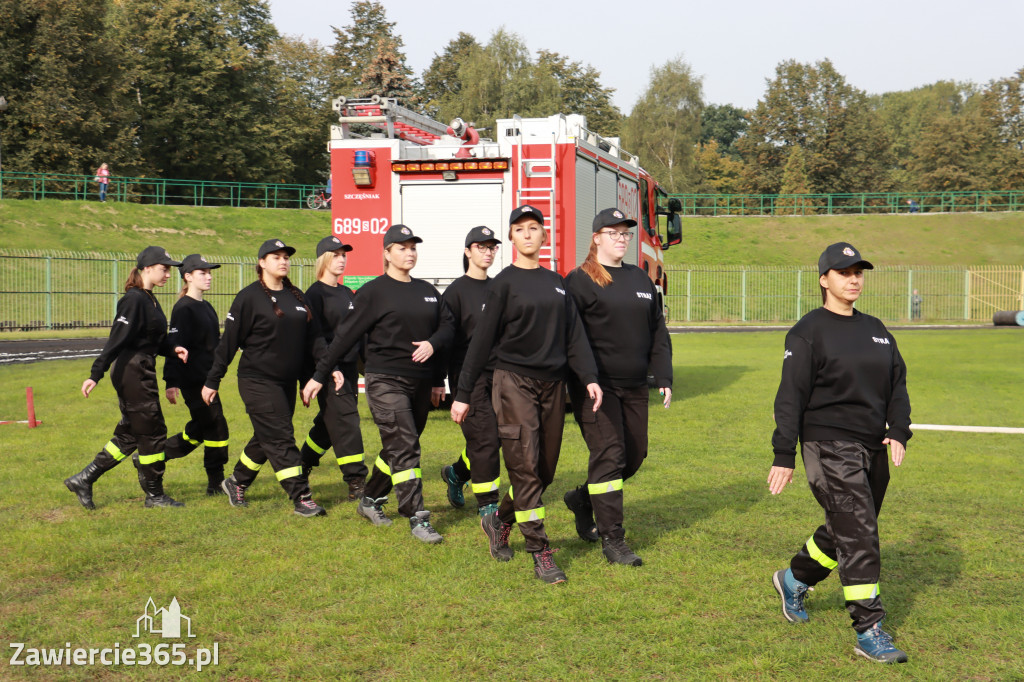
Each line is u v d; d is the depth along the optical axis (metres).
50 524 5.94
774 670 3.61
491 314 4.96
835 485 3.81
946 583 4.71
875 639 3.72
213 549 5.38
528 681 3.52
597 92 75.56
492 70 61.94
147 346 6.28
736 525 5.87
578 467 7.82
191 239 41.25
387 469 5.86
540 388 4.91
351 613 4.24
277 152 58.91
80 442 8.93
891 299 41.12
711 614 4.25
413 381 5.78
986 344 22.69
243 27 59.34
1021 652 3.78
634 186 13.45
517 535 5.72
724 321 37.88
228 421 10.31
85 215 40.34
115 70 50.56
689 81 68.50
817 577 4.06
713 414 10.95
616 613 4.21
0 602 4.47
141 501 6.62
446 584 4.68
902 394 3.89
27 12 47.41
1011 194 55.75
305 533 5.73
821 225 53.06
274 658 3.75
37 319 28.78
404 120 11.38
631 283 5.18
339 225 10.85
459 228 10.57
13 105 46.94
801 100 76.88
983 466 7.77
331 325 7.14
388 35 67.12
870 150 75.56
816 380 3.90
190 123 55.00
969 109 103.25
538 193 10.45
